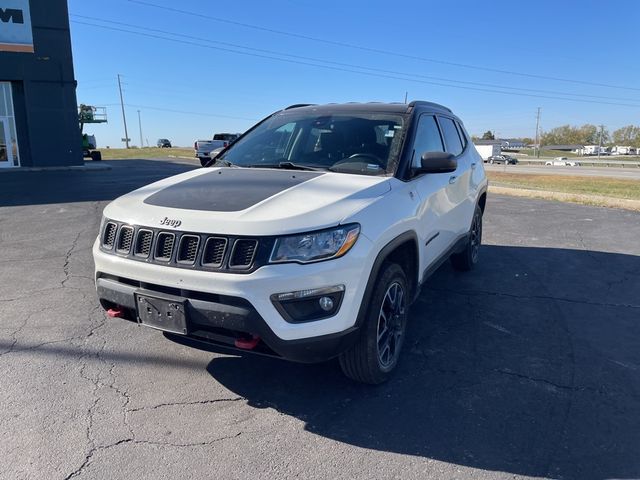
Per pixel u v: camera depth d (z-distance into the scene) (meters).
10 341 4.08
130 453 2.72
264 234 2.77
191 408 3.17
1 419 3.00
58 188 14.89
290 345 2.79
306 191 3.22
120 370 3.63
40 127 26.81
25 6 25.41
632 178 42.97
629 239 8.16
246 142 4.63
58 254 6.84
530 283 5.79
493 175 43.50
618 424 3.05
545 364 3.81
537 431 2.97
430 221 4.11
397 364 3.77
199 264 2.84
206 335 2.96
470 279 5.91
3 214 9.91
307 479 2.54
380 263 3.13
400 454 2.75
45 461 2.64
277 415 3.11
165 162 33.59
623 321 4.68
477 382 3.53
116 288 3.13
